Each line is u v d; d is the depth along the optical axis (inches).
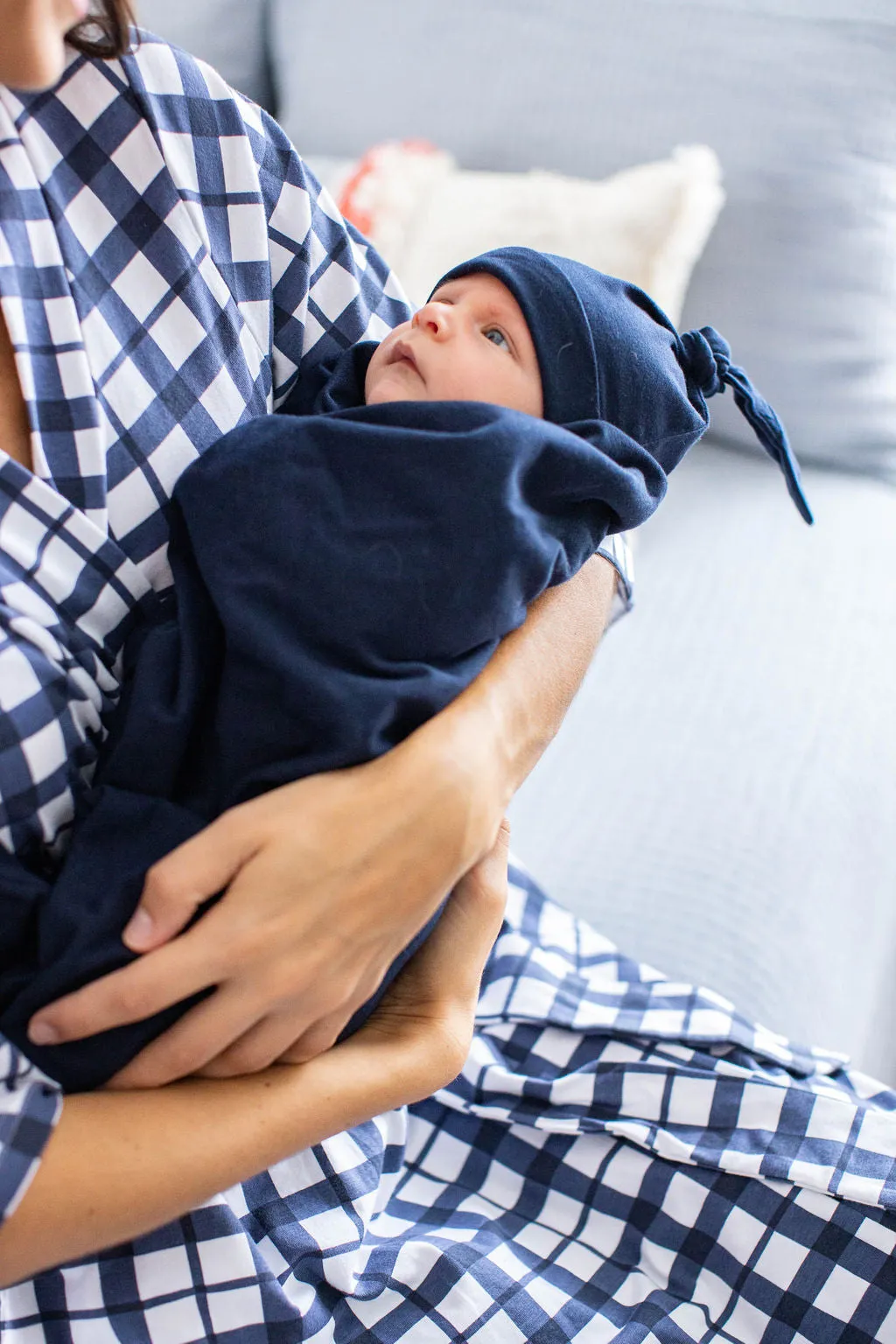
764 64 56.8
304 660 22.9
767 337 57.9
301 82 64.8
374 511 23.7
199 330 26.6
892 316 58.0
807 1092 31.1
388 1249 28.7
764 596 51.0
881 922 42.0
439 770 23.0
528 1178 32.3
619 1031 33.4
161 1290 25.1
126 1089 21.8
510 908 37.1
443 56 61.2
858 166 56.5
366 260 34.4
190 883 21.1
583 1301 28.9
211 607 24.2
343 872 21.6
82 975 21.4
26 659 22.1
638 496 26.6
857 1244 28.7
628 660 48.2
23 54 19.6
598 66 58.7
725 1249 29.6
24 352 23.1
